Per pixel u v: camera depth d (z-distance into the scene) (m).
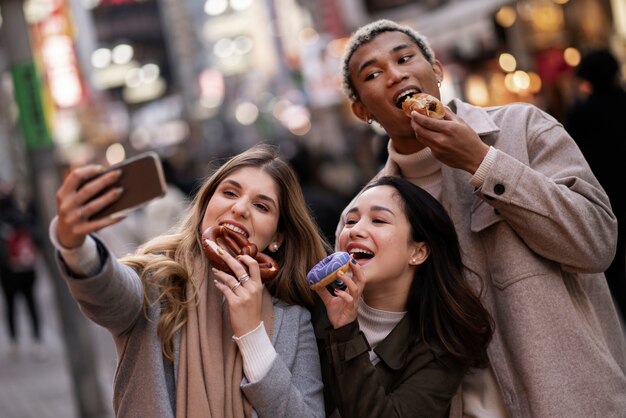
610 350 3.53
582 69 6.86
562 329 3.22
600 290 3.55
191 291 3.11
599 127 6.79
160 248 3.30
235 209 3.22
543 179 3.20
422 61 3.47
